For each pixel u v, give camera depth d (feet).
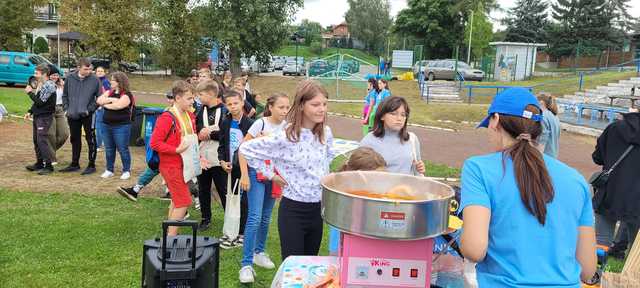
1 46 90.53
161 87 87.97
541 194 6.05
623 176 13.70
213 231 17.21
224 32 87.25
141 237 16.31
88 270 13.69
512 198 6.10
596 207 14.37
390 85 89.15
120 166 26.73
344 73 91.09
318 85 10.42
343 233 6.67
